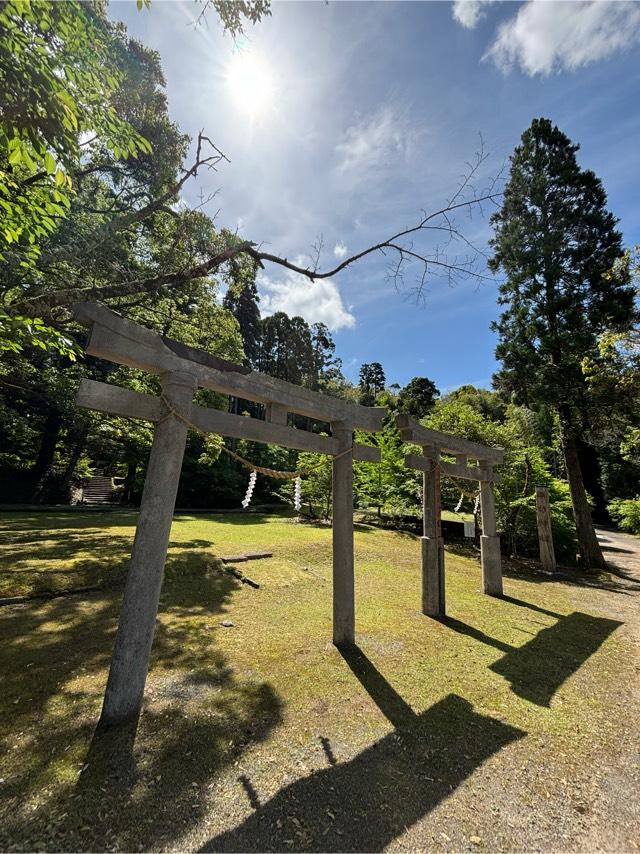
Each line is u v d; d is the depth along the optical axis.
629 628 4.93
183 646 3.56
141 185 7.56
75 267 6.10
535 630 4.64
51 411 15.12
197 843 1.63
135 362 2.64
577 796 2.02
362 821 1.78
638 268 8.23
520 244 10.95
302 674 3.18
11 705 2.53
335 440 4.04
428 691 3.05
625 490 20.39
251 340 26.27
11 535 7.60
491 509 6.50
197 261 7.28
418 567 7.77
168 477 2.66
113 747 2.18
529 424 11.41
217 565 6.45
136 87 6.68
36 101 2.30
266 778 2.03
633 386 8.66
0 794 1.82
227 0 3.41
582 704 2.99
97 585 4.97
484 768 2.21
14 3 2.18
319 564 7.30
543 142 11.15
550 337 10.06
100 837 1.63
